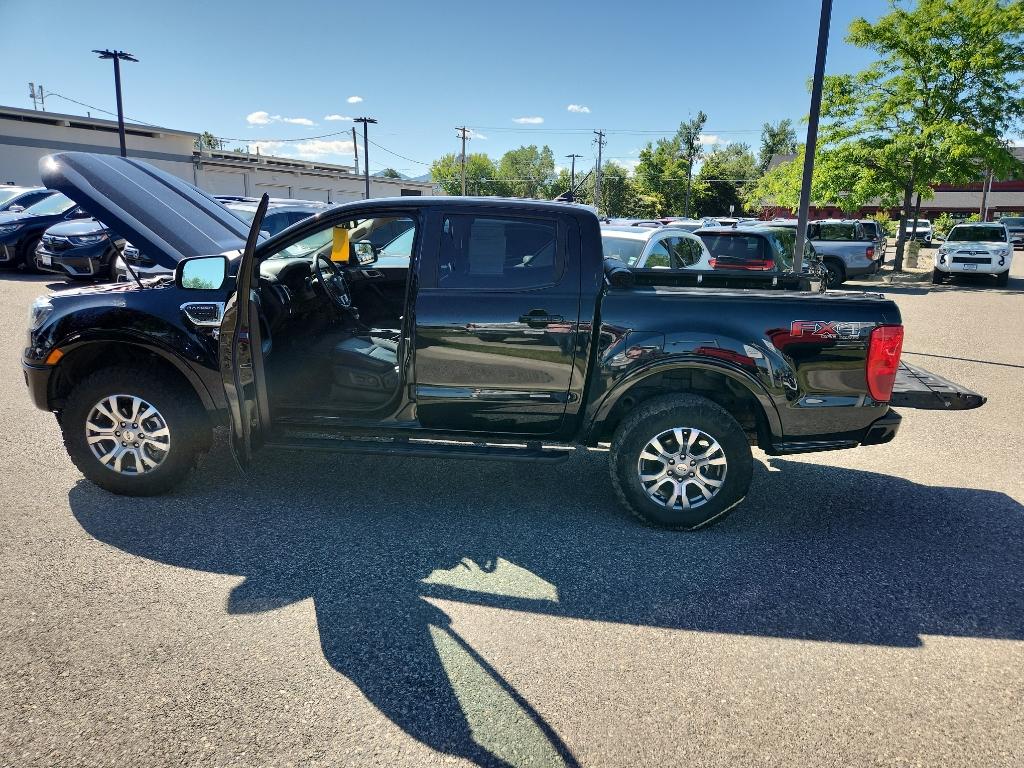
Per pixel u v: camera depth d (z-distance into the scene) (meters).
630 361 3.79
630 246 8.77
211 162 45.31
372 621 3.03
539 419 3.98
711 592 3.34
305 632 2.93
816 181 20.69
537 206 3.89
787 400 3.81
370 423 4.03
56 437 5.21
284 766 2.23
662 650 2.89
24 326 9.17
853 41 19.86
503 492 4.47
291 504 4.18
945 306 14.74
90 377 4.00
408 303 3.88
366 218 3.95
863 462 5.27
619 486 3.91
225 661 2.73
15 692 2.52
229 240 4.75
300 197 52.47
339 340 4.52
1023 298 16.28
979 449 5.58
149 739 2.32
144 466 4.12
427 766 2.26
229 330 3.49
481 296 3.84
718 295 3.86
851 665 2.83
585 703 2.56
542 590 3.32
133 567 3.41
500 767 2.26
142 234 4.11
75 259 12.15
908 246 24.70
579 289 3.84
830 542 3.90
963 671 2.80
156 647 2.80
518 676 2.70
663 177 80.94
